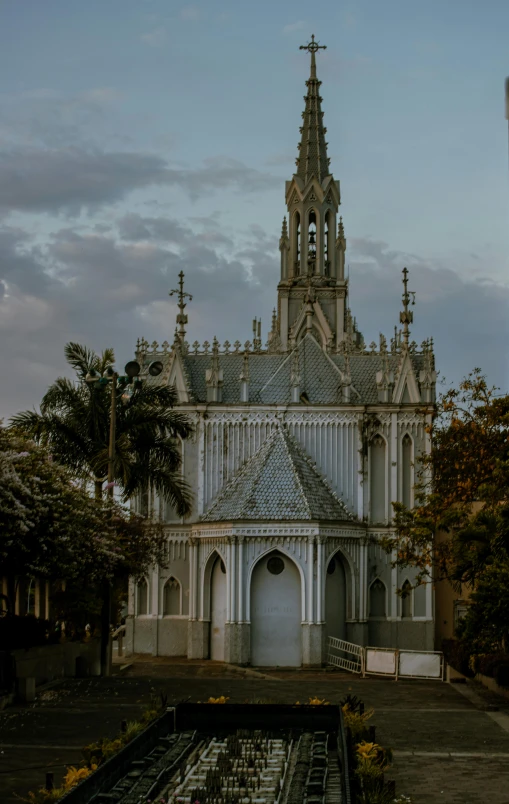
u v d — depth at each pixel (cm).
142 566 6562
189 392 7994
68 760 3041
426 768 3147
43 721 3797
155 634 7788
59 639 5766
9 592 5497
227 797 1936
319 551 7031
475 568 4612
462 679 5728
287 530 7031
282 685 5297
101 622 6009
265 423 7912
